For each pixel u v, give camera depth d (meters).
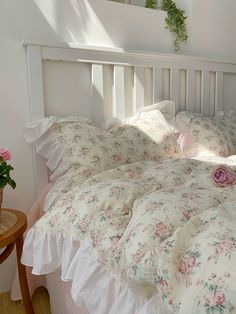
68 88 1.66
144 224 0.80
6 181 1.23
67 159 1.41
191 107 2.17
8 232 1.18
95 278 0.87
